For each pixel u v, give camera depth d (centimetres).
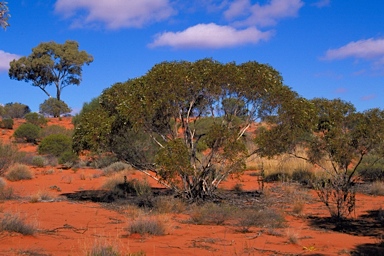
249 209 1345
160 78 1434
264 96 1494
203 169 1467
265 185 2061
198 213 1202
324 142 1397
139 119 1406
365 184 2028
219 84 1457
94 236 951
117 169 2670
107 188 1970
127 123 1501
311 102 1509
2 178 2066
